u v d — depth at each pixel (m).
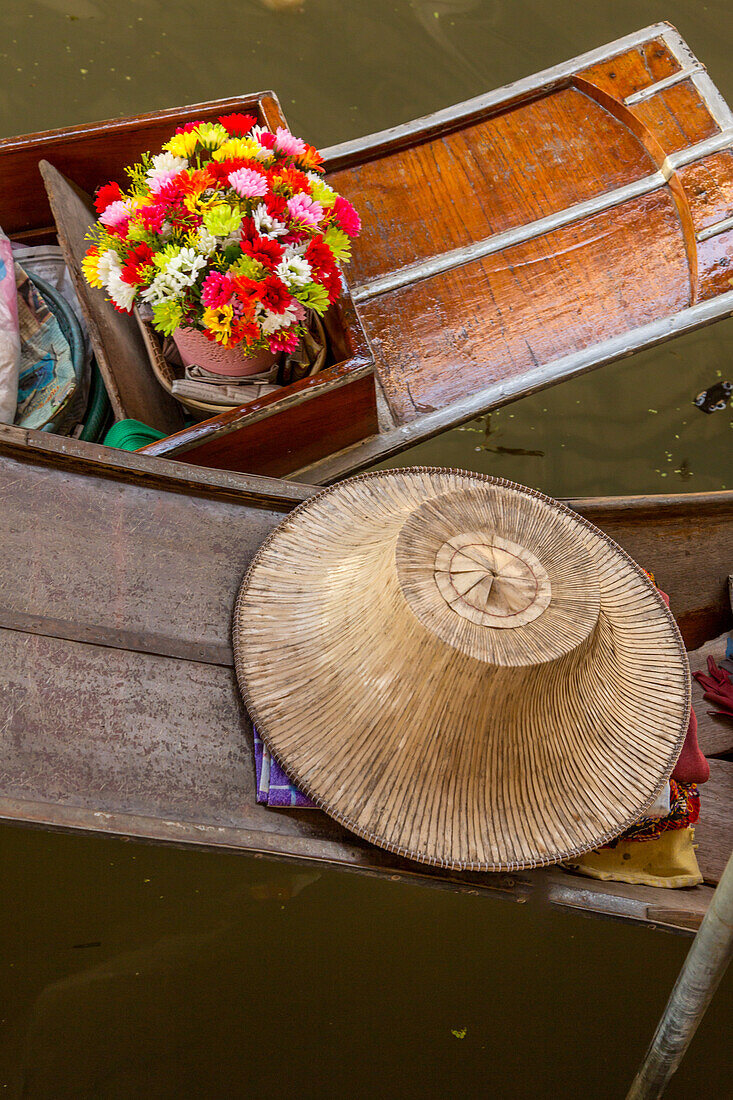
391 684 1.80
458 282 2.95
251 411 2.46
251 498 2.17
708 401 3.79
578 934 2.79
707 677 2.78
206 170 2.32
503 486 2.25
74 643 1.92
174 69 4.25
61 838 2.73
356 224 2.50
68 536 2.01
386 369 2.81
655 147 3.10
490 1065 2.53
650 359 3.86
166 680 1.95
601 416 3.72
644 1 4.74
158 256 2.26
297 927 2.71
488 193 3.11
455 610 1.72
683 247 2.98
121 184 3.10
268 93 3.01
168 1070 2.42
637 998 2.70
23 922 2.59
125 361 2.73
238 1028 2.51
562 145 3.19
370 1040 2.53
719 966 1.66
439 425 2.74
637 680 1.99
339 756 1.83
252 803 1.88
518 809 1.82
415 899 2.80
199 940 2.64
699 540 2.72
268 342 2.37
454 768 1.81
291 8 4.51
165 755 1.88
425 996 2.63
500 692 1.72
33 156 2.92
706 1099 2.49
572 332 2.86
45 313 2.85
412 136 3.17
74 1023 2.46
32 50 4.20
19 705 1.82
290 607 1.99
